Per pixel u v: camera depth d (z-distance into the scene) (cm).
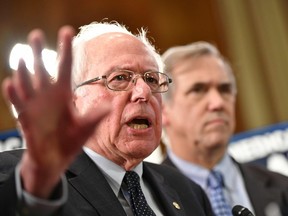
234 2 705
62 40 126
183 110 348
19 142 296
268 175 352
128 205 196
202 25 685
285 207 335
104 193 185
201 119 342
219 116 342
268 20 714
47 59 214
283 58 706
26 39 559
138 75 203
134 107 196
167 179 233
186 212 219
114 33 212
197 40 678
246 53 694
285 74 702
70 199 176
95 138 202
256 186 344
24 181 130
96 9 618
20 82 126
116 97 198
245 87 685
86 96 202
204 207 239
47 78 127
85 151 204
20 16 564
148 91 198
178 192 228
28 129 124
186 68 354
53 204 129
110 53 204
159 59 228
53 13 586
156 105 205
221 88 351
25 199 129
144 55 208
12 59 331
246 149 385
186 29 675
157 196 213
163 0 669
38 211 128
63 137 125
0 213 132
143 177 218
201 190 245
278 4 722
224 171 347
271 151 384
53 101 124
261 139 386
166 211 208
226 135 344
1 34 545
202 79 347
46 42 575
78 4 607
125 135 196
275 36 711
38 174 126
